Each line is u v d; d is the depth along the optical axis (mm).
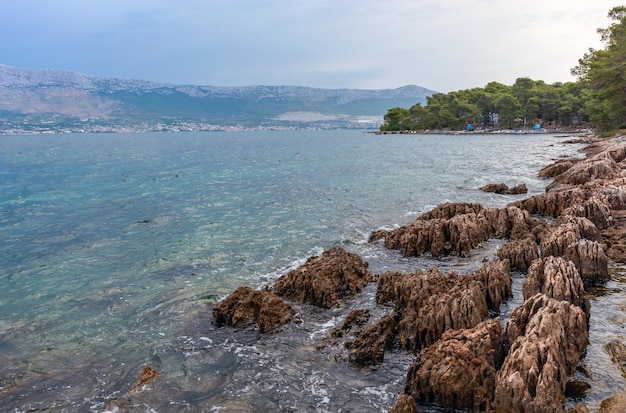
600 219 24906
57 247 28406
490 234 25438
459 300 14492
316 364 13859
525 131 164250
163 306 18938
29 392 13023
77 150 135625
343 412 11547
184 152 122250
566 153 78312
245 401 12172
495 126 192625
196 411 11820
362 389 12477
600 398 10828
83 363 14609
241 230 31375
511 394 10242
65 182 59125
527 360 10805
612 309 15930
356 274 19922
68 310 18859
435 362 11688
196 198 45000
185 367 14086
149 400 12383
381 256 24156
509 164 66938
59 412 12039
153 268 23906
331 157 93812
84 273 23422
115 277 22703
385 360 13750
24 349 15633
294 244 27500
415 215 34375
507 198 39656
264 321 16234
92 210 40031
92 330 16969
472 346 11969
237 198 44500
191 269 23578
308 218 34562
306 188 50062
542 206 30562
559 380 10883
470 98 195875
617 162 47250
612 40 87125
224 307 17203
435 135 181500
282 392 12516
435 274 17203
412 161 78125
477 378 11109
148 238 29969
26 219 36688
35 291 21094
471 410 11047
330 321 16766
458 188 46000
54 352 15367
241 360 14352
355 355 13727
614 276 18938
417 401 11633
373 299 18391
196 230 31734
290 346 15039
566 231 20469
